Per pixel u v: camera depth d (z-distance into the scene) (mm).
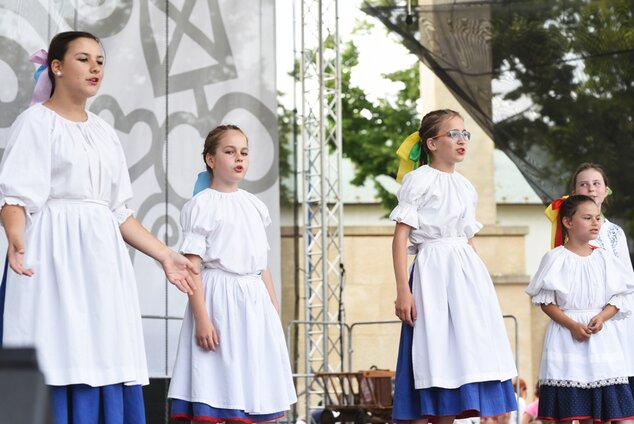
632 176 7449
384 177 20219
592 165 5836
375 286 13195
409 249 4578
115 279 3312
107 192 3412
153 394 6148
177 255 3510
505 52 7590
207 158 4469
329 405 7703
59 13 6020
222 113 6656
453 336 4289
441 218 4363
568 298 5324
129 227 3496
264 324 4355
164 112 6441
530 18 7562
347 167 20312
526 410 9844
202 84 6594
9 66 5773
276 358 4340
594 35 7512
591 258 5410
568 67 7543
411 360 4344
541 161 7590
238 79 6719
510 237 13641
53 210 3289
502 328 4391
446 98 13250
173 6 6520
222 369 4234
